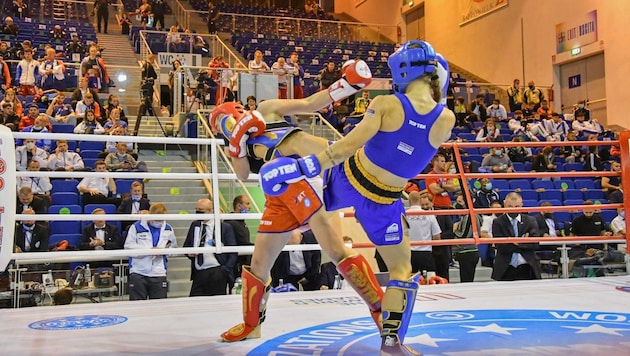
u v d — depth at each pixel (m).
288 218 2.70
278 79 10.09
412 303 2.43
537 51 15.97
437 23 20.55
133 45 16.22
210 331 2.91
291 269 5.69
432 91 2.45
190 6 21.58
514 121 12.90
